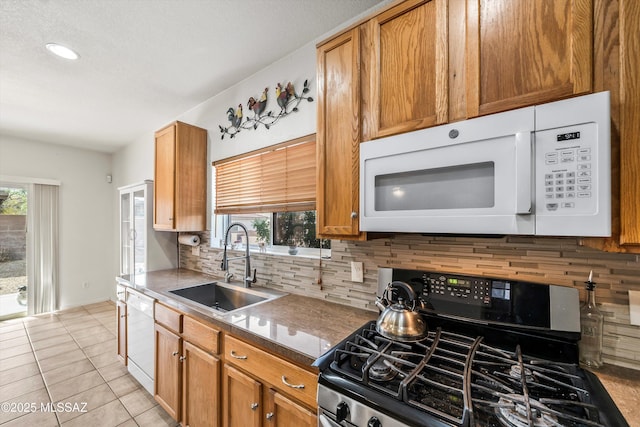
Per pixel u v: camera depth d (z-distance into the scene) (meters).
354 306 1.56
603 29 0.73
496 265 1.16
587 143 0.71
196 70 2.12
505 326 1.04
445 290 1.17
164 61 1.99
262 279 2.07
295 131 1.87
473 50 0.91
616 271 0.95
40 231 3.89
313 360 0.99
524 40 0.83
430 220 0.96
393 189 1.06
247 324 1.30
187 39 1.75
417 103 1.04
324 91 1.34
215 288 2.21
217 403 1.39
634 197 0.69
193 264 2.77
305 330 1.23
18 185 3.76
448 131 0.92
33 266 3.84
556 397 0.77
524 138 0.78
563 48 0.78
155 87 2.38
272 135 2.02
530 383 0.81
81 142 3.98
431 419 0.69
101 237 4.48
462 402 0.75
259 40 1.77
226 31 1.68
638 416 0.70
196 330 1.52
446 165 0.92
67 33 1.67
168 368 1.74
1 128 3.37
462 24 0.94
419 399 0.76
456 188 0.92
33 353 2.72
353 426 0.80
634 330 0.92
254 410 1.20
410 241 1.37
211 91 2.46
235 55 1.93
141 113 2.94
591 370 0.92
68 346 2.88
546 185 0.75
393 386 0.82
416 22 1.05
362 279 1.52
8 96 2.51
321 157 1.34
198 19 1.58
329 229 1.31
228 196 2.38
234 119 2.33
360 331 1.15
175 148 2.41
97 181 4.44
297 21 1.61
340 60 1.28
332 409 0.86
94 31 1.66
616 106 0.72
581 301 0.99
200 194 2.56
